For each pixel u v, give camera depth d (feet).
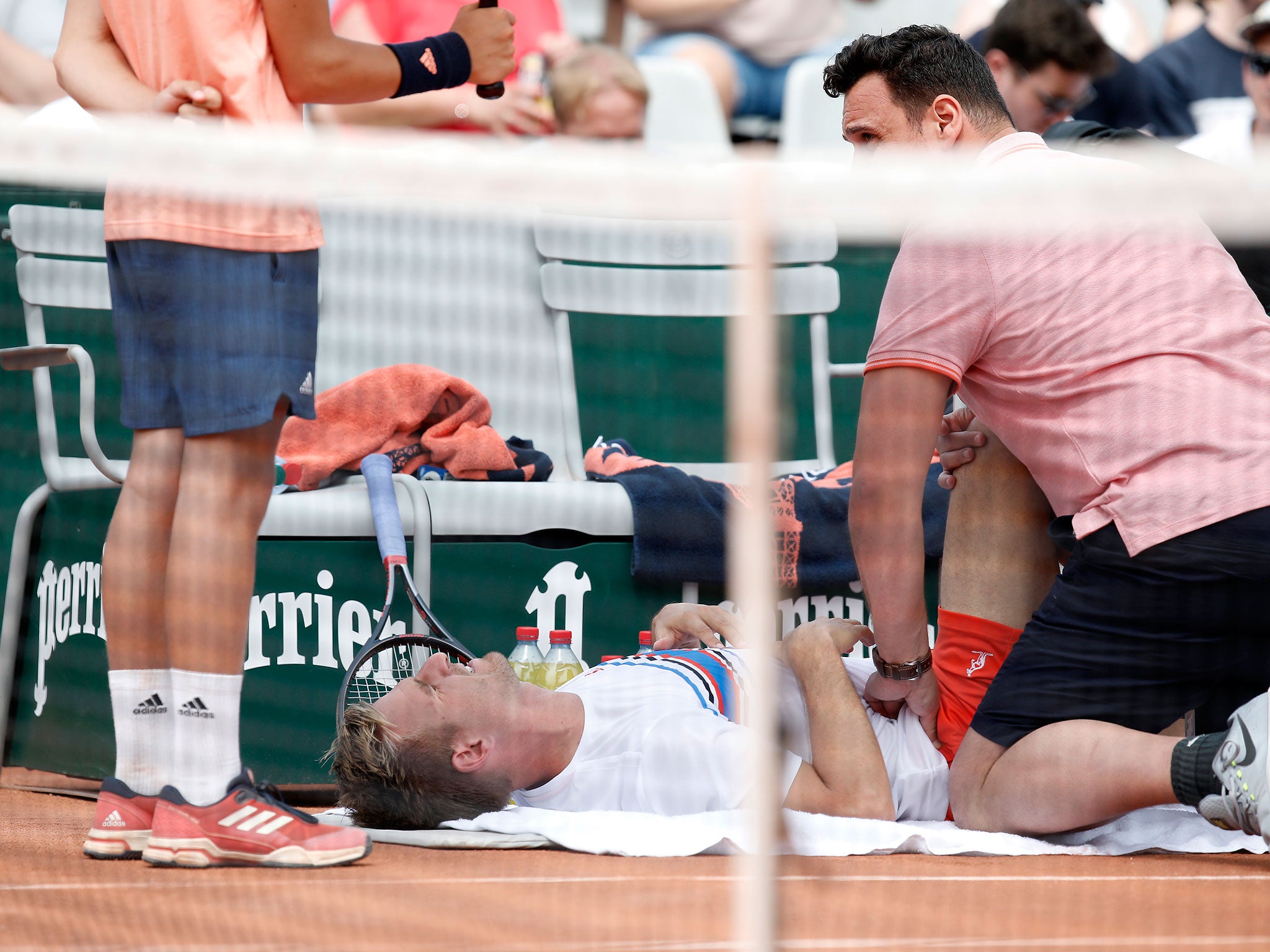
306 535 32.12
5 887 19.76
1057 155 24.90
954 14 61.00
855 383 43.86
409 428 35.55
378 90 24.25
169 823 21.70
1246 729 21.27
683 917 16.97
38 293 34.17
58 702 33.91
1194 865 22.20
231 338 21.62
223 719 22.36
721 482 36.29
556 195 18.88
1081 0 50.16
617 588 34.22
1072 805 23.15
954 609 26.53
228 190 19.85
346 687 28.04
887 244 35.06
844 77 28.19
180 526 22.17
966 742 24.97
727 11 57.57
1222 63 51.83
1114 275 24.08
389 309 33.50
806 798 24.11
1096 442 23.67
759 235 16.29
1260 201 20.61
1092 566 23.79
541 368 39.91
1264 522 22.41
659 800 25.34
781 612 34.14
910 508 24.66
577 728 26.32
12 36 45.83
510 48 26.63
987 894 18.83
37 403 34.04
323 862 21.48
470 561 33.14
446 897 18.43
